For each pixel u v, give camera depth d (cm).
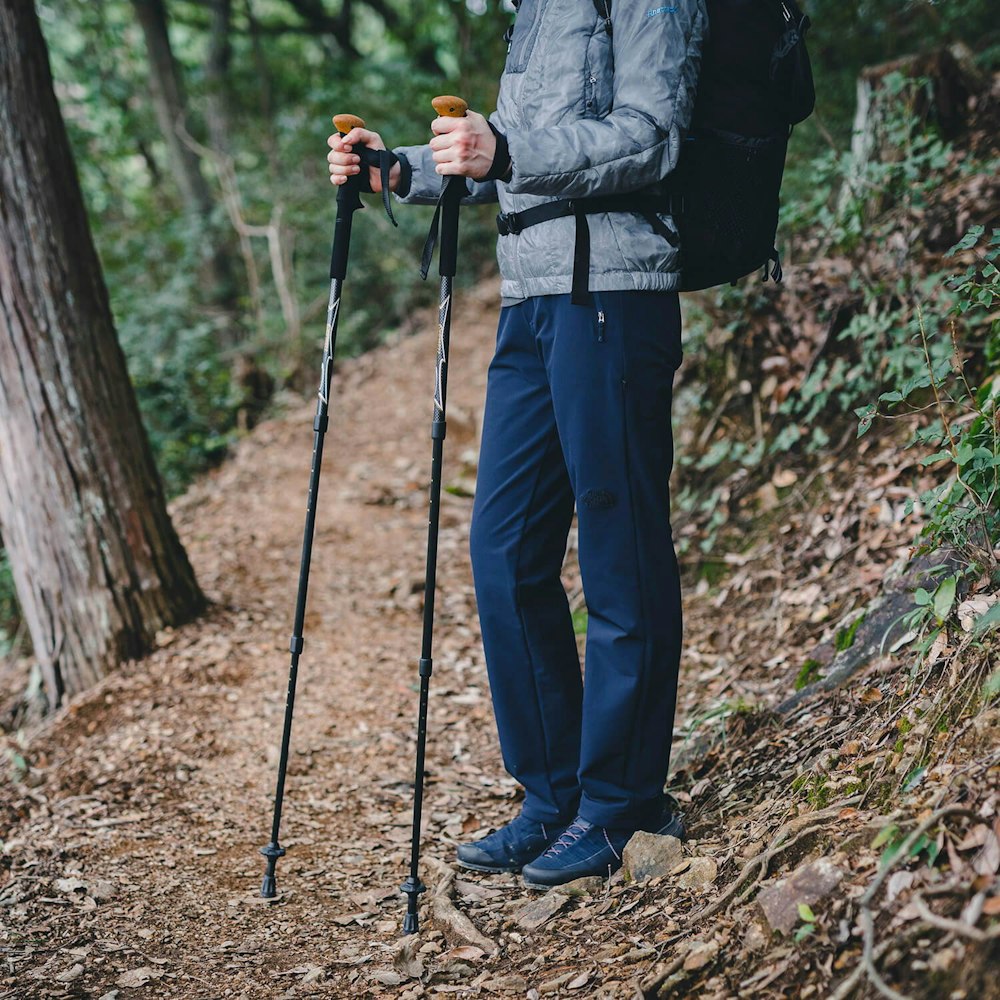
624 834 209
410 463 595
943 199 375
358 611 425
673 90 181
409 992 180
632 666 200
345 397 721
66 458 382
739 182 192
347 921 214
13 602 540
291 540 504
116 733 337
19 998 186
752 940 156
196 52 1502
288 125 1044
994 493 222
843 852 160
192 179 1193
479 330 777
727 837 204
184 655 382
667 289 196
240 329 1025
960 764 164
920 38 636
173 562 405
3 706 418
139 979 192
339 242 217
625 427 196
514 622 215
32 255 376
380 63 1091
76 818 282
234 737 327
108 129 1217
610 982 166
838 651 266
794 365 388
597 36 190
